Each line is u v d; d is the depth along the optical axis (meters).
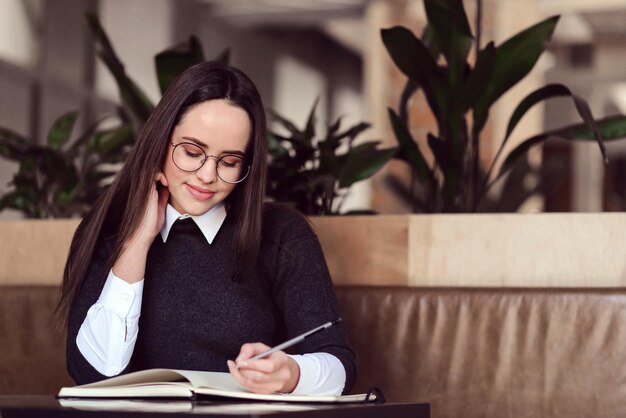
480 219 1.72
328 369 1.30
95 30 2.16
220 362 1.47
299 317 1.46
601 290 1.58
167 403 1.06
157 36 6.82
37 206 2.27
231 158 1.38
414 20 5.46
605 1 6.15
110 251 1.46
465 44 1.79
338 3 7.00
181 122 1.37
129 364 1.40
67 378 1.87
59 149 2.35
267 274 1.51
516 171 1.97
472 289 1.66
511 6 4.98
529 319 1.60
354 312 1.71
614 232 1.65
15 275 2.03
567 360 1.57
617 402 1.54
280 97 8.14
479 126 1.85
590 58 7.39
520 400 1.59
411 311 1.68
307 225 1.56
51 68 5.78
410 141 1.89
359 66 8.60
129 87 2.14
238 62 7.76
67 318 1.49
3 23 5.37
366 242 1.79
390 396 1.67
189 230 1.50
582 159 6.75
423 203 1.99
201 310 1.48
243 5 7.12
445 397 1.64
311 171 1.97
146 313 1.48
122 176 1.45
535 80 5.54
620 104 7.69
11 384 1.90
